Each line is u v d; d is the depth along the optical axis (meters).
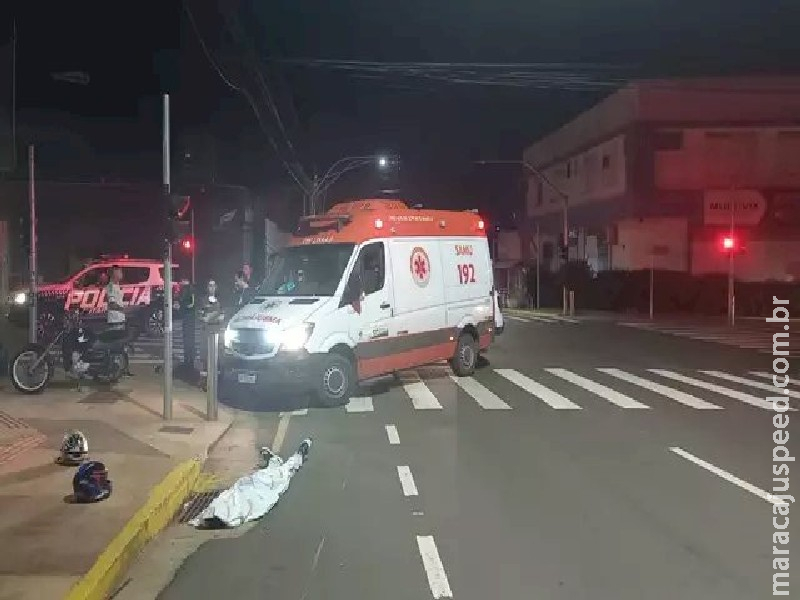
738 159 46.41
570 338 29.27
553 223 62.28
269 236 48.06
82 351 15.30
